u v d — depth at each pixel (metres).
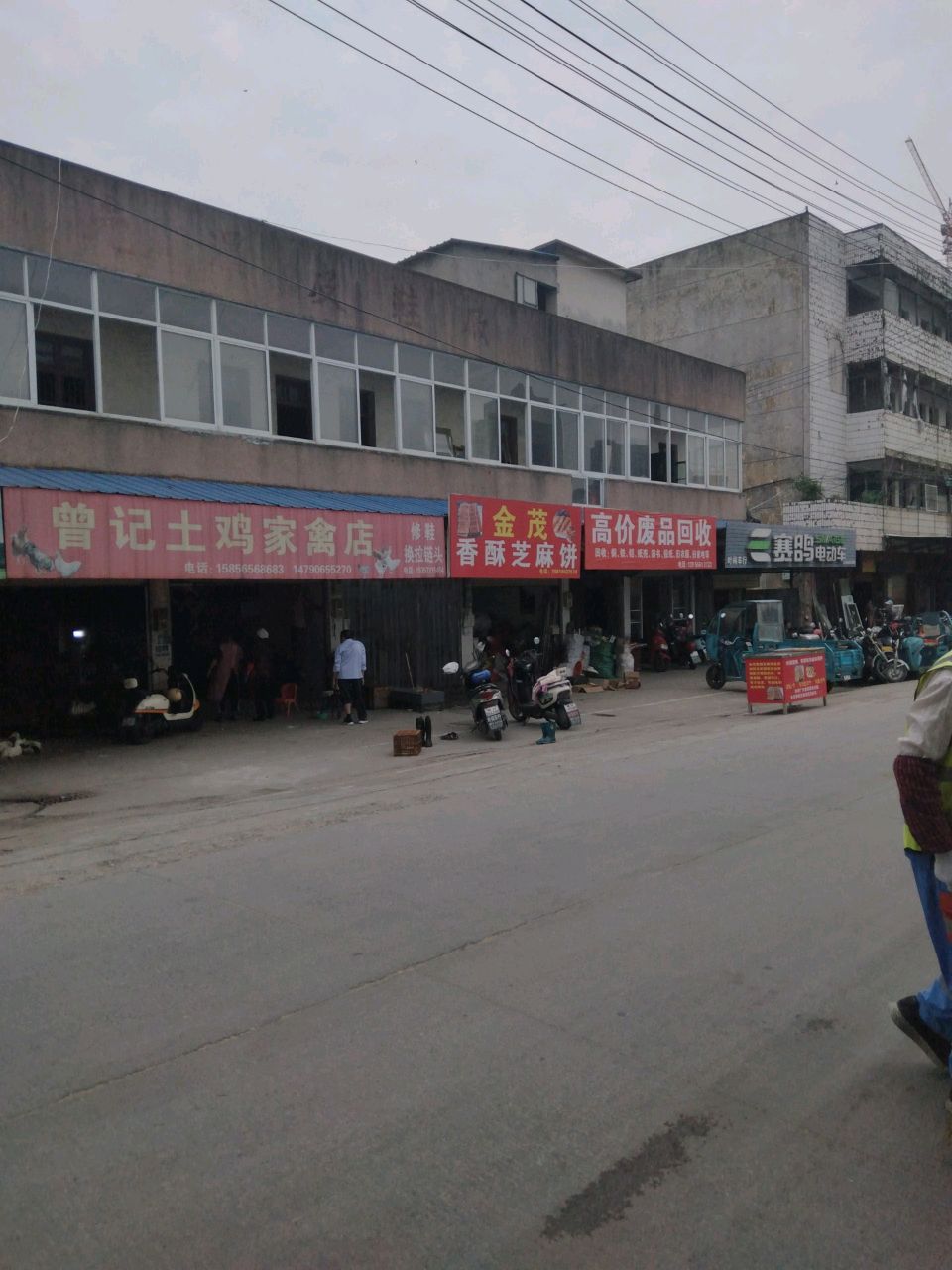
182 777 10.70
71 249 12.83
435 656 17.25
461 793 9.01
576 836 7.05
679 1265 2.55
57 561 10.34
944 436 33.97
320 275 15.94
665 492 23.50
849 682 19.59
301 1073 3.56
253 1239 2.65
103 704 14.01
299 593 16.27
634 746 11.84
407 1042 3.80
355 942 4.91
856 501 30.59
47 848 7.39
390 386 17.23
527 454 19.98
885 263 29.94
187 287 14.09
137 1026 3.96
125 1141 3.13
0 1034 3.91
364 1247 2.62
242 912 5.42
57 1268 2.54
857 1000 4.19
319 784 10.16
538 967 4.55
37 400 12.56
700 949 4.77
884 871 6.07
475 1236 2.66
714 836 6.97
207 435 14.32
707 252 30.97
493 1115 3.27
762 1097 3.39
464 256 23.38
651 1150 3.07
